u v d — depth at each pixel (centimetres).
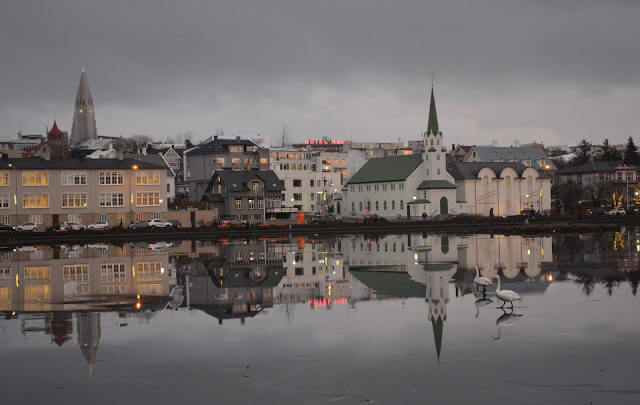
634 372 2300
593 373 2295
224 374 2344
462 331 2902
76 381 2295
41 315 3350
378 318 3206
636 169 19112
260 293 4012
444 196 15038
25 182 11244
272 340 2795
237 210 14350
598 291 3878
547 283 4212
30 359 2553
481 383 2206
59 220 11450
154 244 8512
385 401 2061
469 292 3928
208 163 17375
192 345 2725
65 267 5512
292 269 5250
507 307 3434
